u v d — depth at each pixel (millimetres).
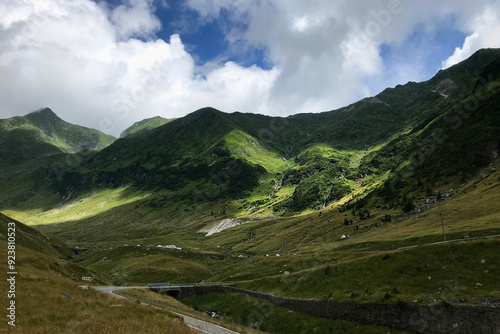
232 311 92125
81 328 31812
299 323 72750
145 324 35750
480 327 49688
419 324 55219
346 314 66000
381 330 58750
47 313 35375
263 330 76688
